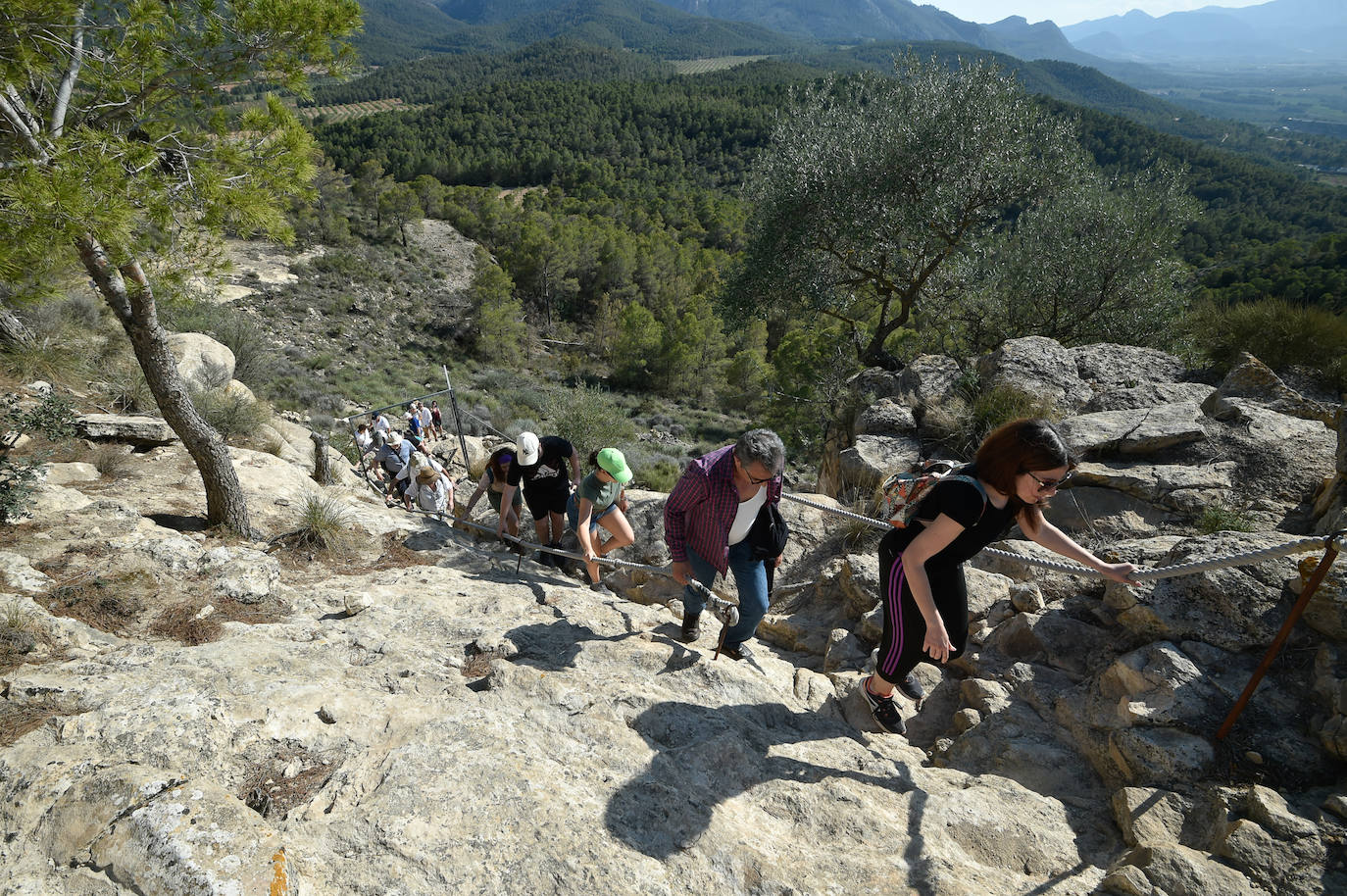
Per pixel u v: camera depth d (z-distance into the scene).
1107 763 3.11
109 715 2.87
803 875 2.44
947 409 7.71
